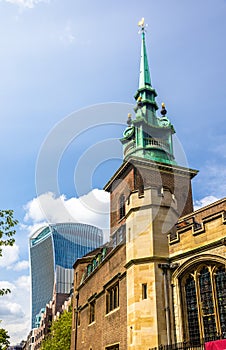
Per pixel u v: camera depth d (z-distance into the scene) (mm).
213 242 17234
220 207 23500
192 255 18328
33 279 103125
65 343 44594
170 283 19094
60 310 84875
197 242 18344
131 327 19047
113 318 23656
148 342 17906
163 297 18859
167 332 17906
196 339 16688
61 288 90188
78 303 36250
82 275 37562
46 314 94250
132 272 20109
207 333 16609
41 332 99125
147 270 19578
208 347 14062
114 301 24672
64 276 91062
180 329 17734
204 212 24547
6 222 15531
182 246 19234
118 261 23922
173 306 18594
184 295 18469
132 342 18578
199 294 17594
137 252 20281
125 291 21734
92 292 30828
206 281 17500
